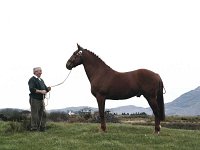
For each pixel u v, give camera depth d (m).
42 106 17.47
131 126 18.59
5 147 14.37
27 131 17.59
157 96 16.27
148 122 32.28
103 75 16.23
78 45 16.89
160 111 16.39
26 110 23.22
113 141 14.85
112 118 29.72
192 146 14.93
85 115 29.66
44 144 14.92
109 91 16.09
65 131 17.27
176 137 16.27
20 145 14.81
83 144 14.62
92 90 16.39
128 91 16.05
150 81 15.95
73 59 16.83
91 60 16.59
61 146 14.41
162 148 14.38
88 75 16.66
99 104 16.20
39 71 17.23
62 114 29.36
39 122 17.50
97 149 13.93
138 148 14.23
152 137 15.76
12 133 17.33
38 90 17.03
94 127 17.69
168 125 30.30
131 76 16.14
